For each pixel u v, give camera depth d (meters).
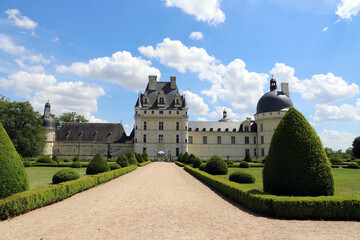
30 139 47.56
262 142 67.25
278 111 64.25
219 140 70.19
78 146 62.34
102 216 9.28
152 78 69.19
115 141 63.91
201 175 21.59
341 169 35.22
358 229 7.81
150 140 64.06
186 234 7.22
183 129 64.44
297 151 11.05
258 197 9.93
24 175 11.11
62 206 11.13
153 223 8.34
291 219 9.01
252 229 7.75
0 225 8.19
